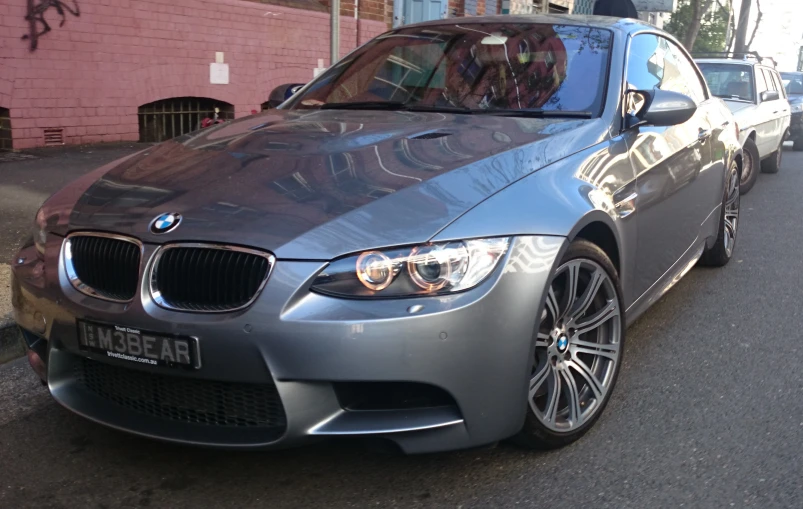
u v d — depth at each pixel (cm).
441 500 292
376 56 473
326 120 389
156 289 276
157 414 291
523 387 287
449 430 275
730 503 290
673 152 428
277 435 267
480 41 450
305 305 258
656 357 433
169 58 1053
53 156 885
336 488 301
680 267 465
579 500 292
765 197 977
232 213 280
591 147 354
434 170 302
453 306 264
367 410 272
